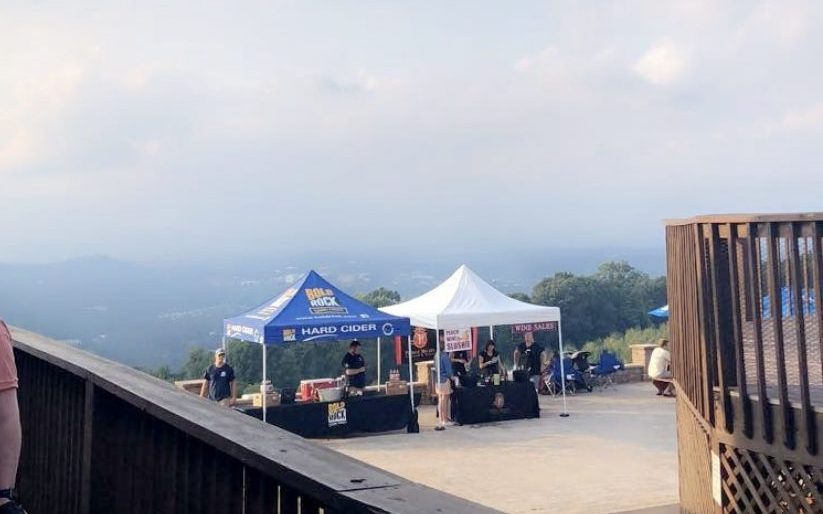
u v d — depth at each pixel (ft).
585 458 43.57
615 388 77.05
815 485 18.21
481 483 37.68
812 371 23.29
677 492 34.94
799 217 18.40
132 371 11.29
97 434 11.37
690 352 25.20
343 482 5.48
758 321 19.84
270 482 7.11
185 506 8.98
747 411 20.53
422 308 59.77
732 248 20.92
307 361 125.39
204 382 55.06
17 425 7.78
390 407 53.31
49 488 14.33
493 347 62.13
